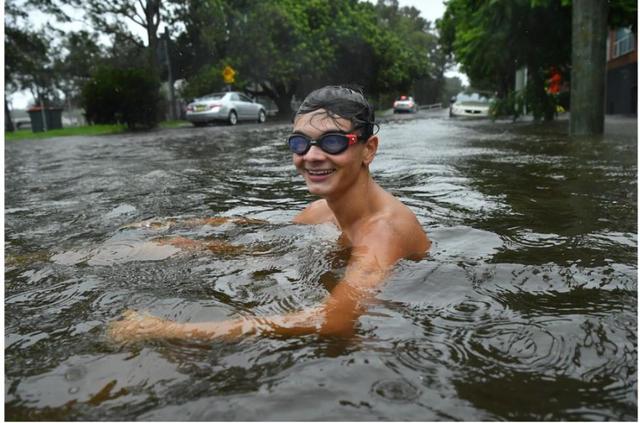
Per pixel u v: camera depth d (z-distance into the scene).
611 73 25.75
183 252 2.40
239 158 6.99
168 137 12.96
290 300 1.77
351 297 1.76
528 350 1.39
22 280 2.09
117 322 1.62
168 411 1.17
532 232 2.66
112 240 2.67
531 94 15.27
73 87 38.28
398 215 2.31
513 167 5.20
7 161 7.71
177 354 1.41
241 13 28.62
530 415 1.12
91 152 9.01
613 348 1.40
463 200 3.57
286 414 1.15
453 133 10.80
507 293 1.81
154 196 4.11
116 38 27.95
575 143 7.73
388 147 7.68
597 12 9.23
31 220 3.30
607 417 1.11
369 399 1.19
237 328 1.55
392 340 1.46
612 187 3.91
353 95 2.26
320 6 32.06
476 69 15.73
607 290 1.83
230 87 25.09
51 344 1.50
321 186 2.24
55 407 1.19
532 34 13.59
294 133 2.25
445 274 2.00
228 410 1.17
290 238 2.56
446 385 1.24
